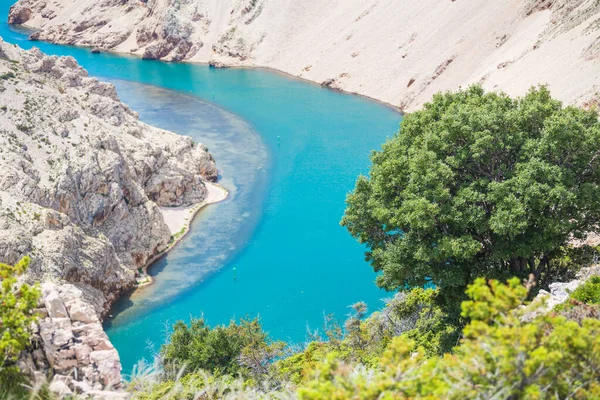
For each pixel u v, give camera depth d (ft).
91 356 86.07
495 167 140.36
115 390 85.81
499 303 60.80
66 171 224.94
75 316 90.94
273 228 272.72
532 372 56.75
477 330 60.18
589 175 137.59
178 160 317.22
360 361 125.08
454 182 136.77
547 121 133.08
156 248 250.16
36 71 314.55
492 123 136.87
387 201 145.28
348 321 147.23
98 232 226.99
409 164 138.21
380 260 148.56
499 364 57.57
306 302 214.07
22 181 211.82
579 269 137.08
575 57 318.45
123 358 182.39
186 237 265.34
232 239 263.08
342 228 272.10
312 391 56.70
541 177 128.88
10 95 255.70
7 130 234.17
